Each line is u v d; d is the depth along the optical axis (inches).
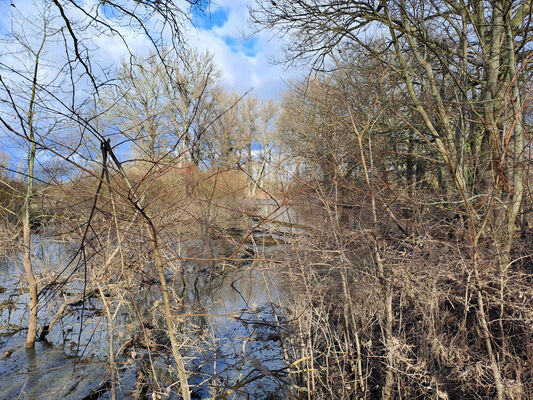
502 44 218.1
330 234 153.8
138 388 197.0
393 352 137.3
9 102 62.6
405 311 166.7
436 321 142.6
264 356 199.2
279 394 171.5
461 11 224.8
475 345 142.0
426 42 236.4
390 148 303.0
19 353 246.8
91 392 199.2
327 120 200.4
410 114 300.2
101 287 181.0
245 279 306.8
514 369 125.5
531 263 158.7
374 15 298.0
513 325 138.8
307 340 161.0
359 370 148.9
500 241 140.3
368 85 233.1
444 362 137.4
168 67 161.6
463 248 142.3
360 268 161.8
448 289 147.8
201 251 290.4
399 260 152.6
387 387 143.3
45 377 214.2
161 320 243.9
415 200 168.9
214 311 263.4
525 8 213.6
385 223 168.2
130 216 106.7
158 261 103.7
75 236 201.8
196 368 204.1
